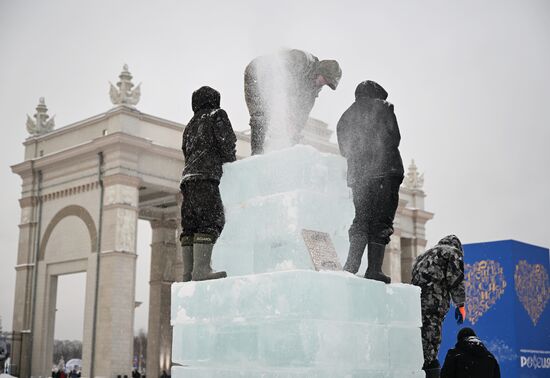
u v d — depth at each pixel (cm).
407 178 4975
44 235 3541
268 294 518
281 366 503
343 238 615
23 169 3659
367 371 543
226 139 623
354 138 615
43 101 3756
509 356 995
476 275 1055
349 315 531
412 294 602
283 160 588
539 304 1073
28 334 3431
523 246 1053
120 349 3020
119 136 3156
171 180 3397
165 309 3769
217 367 558
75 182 3391
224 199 629
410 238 4806
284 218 572
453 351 768
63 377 3759
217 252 629
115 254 3084
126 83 3319
